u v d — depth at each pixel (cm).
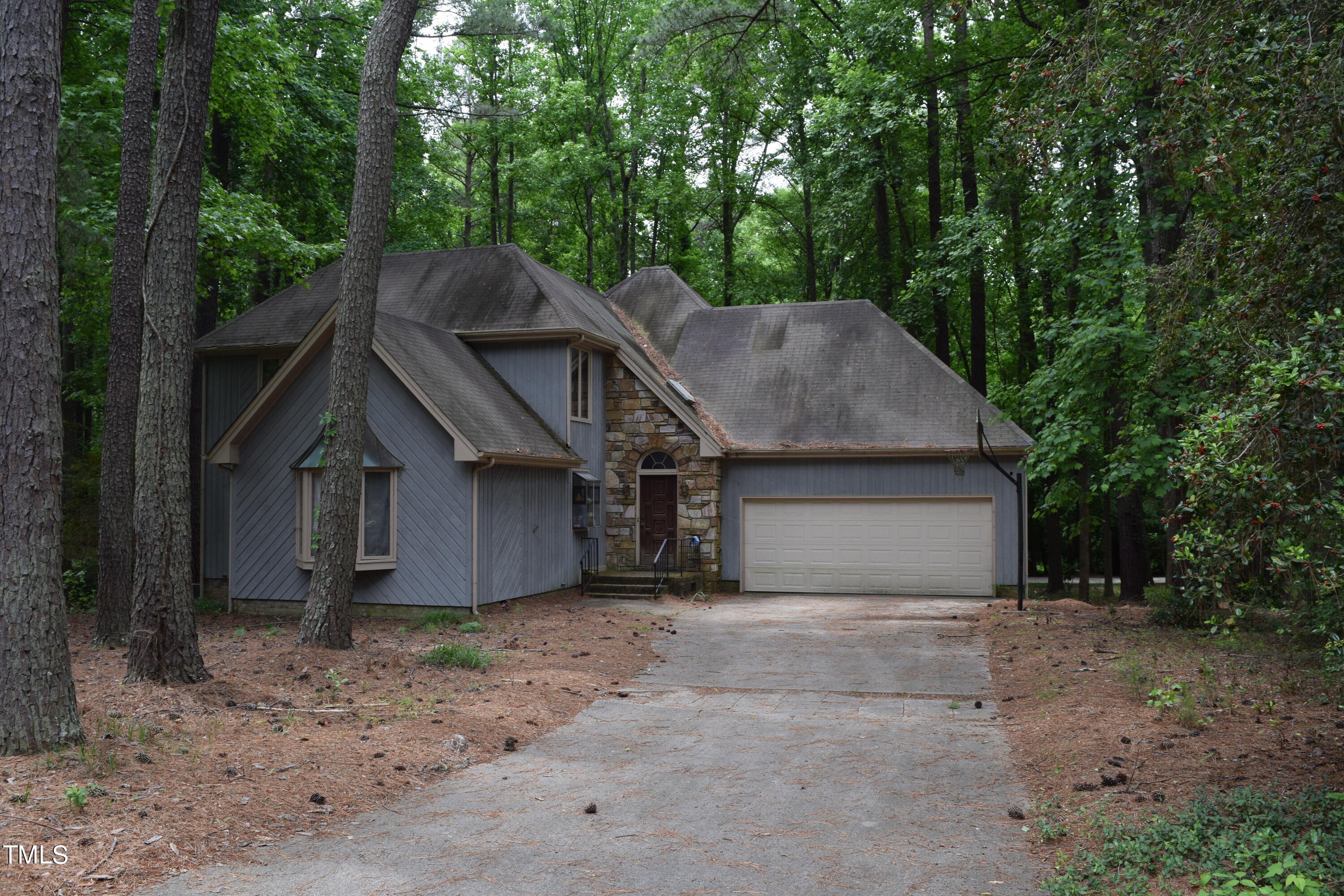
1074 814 622
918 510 2155
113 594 1360
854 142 2591
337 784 688
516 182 3675
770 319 2562
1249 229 788
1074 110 859
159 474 988
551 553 2019
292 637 1448
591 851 577
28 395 691
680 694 1080
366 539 1714
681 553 2214
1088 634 1374
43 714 685
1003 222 2197
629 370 2283
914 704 1020
